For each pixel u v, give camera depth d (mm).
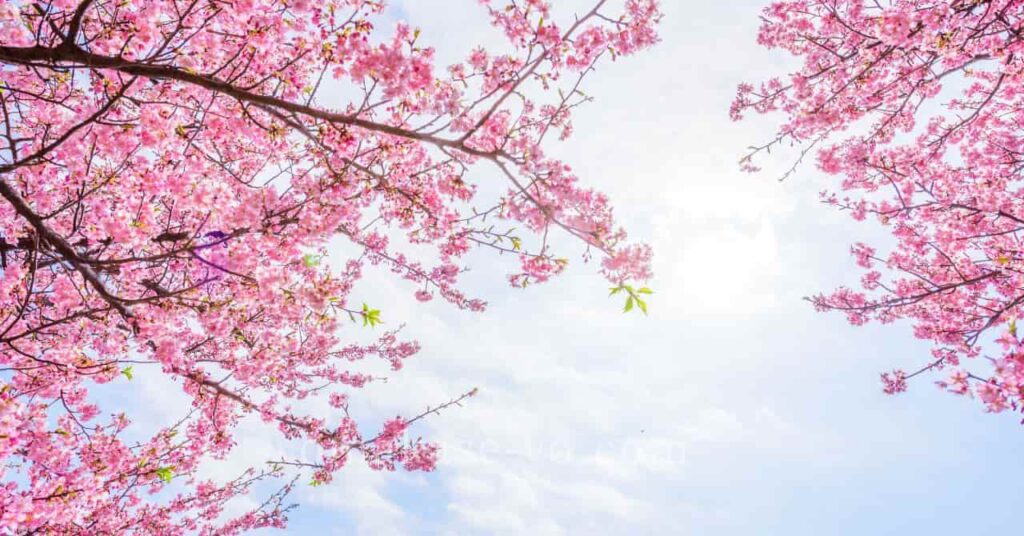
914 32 5156
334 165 4473
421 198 4781
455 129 3752
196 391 6258
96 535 6031
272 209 3961
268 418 6512
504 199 4125
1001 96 6641
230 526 8305
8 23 3410
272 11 3949
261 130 4633
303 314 4707
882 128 7176
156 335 4473
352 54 3678
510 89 3721
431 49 3723
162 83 4223
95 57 3316
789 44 7398
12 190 3578
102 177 4285
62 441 4348
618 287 3584
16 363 4465
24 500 3633
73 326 4637
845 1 6316
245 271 4059
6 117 3844
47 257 4383
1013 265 6602
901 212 7199
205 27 4059
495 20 3893
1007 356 3852
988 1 4961
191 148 4598
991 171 7340
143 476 5824
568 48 3848
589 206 3568
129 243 3857
